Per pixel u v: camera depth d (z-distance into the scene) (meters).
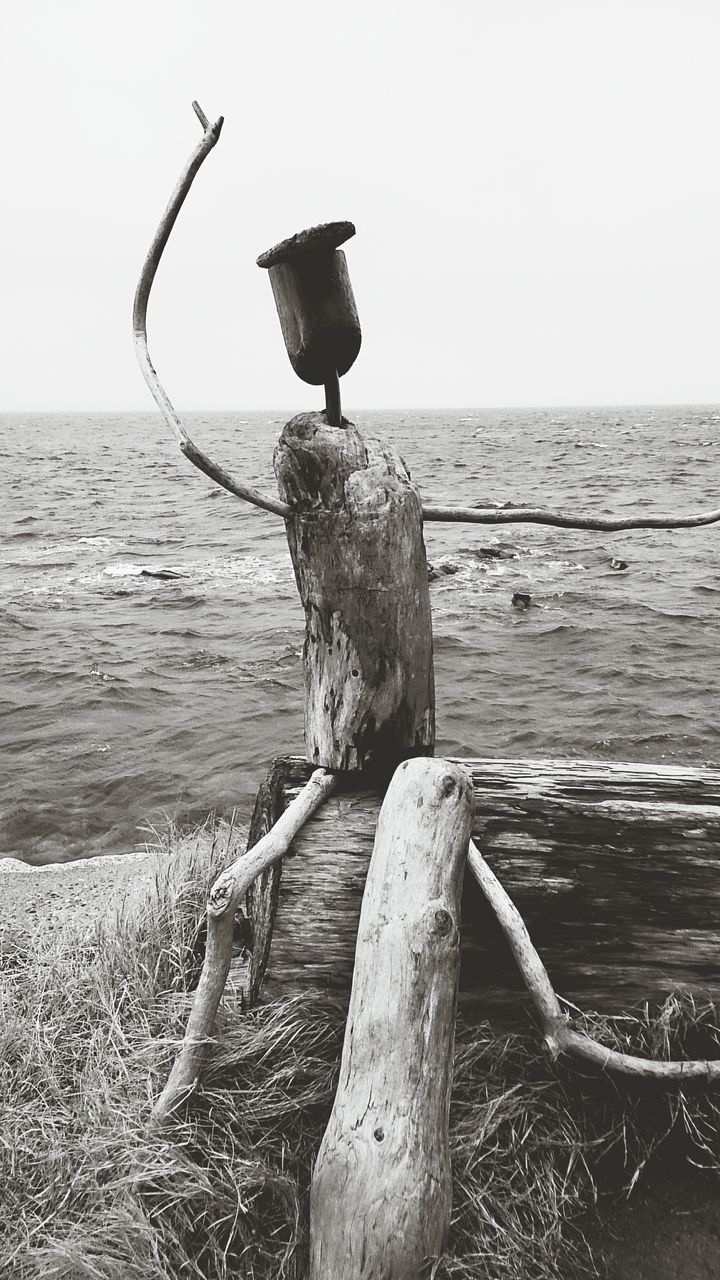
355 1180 1.75
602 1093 2.38
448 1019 1.97
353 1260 1.69
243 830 4.61
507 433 78.88
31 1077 2.40
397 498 2.36
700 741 7.86
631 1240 2.08
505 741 8.00
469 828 2.30
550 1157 2.23
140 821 6.40
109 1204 2.02
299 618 12.54
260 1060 2.34
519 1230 2.03
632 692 9.18
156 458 51.97
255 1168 2.05
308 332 2.28
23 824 6.37
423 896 2.10
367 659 2.39
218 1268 1.93
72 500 29.72
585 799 2.54
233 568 16.84
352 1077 1.90
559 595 13.83
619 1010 2.46
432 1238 1.74
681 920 2.45
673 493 25.97
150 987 2.70
